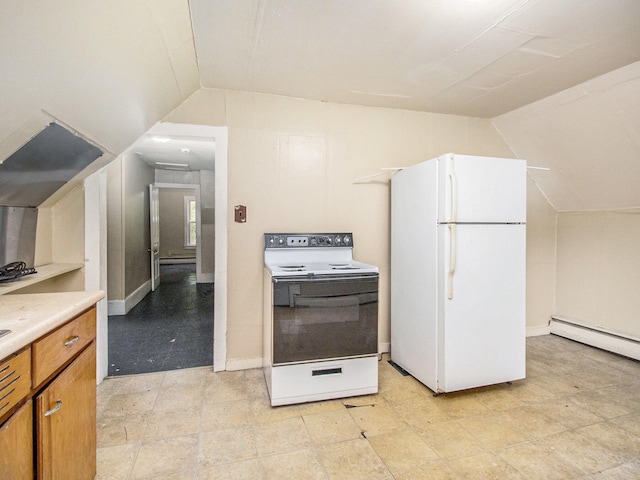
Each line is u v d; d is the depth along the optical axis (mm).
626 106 2350
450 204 2172
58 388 1145
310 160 2736
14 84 1051
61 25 1014
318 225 2775
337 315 2154
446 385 2186
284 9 1613
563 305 3490
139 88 1778
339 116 2805
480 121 3213
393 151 2953
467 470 1578
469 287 2221
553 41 1886
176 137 2504
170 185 6281
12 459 920
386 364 2779
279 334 2068
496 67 2195
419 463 1625
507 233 2311
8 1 822
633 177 2701
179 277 7215
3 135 1212
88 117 1592
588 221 3254
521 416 2025
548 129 2916
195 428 1886
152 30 1484
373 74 2295
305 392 2146
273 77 2340
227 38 1863
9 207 1742
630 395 2277
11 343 889
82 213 2305
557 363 2803
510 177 2318
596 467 1597
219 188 2547
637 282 2889
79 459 1313
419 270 2426
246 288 2617
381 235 2939
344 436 1830
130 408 2076
